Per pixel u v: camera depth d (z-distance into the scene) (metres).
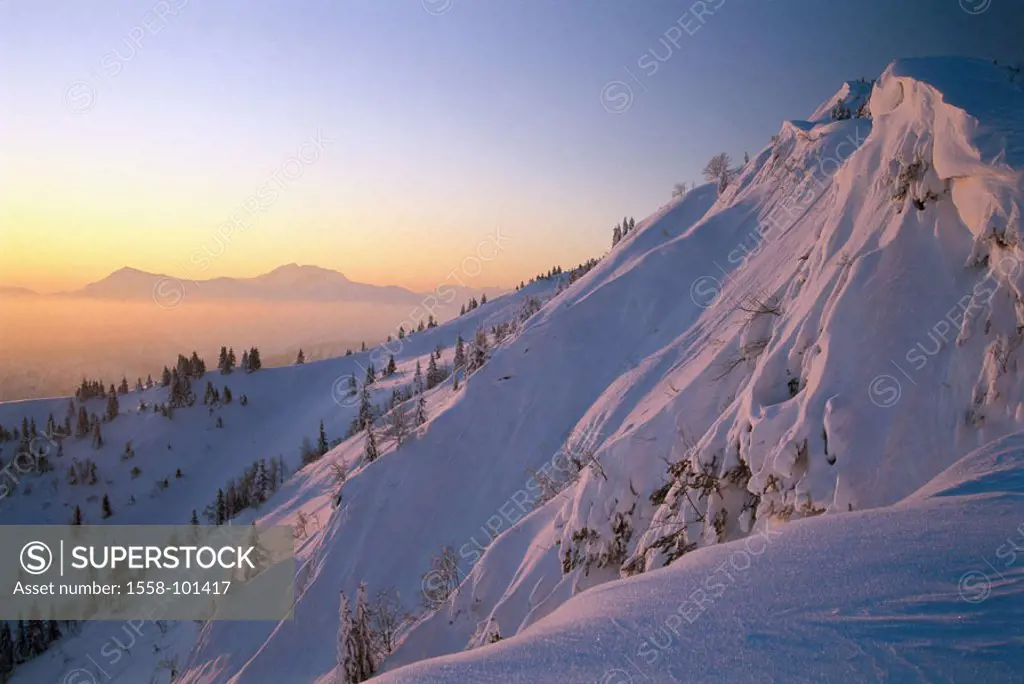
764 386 14.10
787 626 4.58
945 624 4.21
